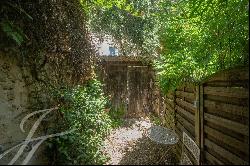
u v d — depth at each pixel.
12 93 4.57
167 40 5.45
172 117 5.15
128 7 7.09
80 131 4.15
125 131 3.99
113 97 7.54
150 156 2.47
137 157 2.40
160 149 2.88
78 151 2.82
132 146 3.04
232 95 2.31
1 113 4.53
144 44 7.99
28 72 4.70
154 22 7.62
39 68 4.82
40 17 4.76
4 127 4.48
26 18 4.57
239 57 3.15
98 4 6.79
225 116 2.49
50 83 5.00
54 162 2.16
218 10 3.61
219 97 2.66
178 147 3.28
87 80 6.19
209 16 3.76
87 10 6.64
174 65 5.00
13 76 4.58
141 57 7.94
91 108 4.96
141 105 6.44
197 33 4.36
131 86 7.57
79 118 4.47
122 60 7.89
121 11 7.96
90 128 4.34
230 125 2.32
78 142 3.35
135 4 7.11
